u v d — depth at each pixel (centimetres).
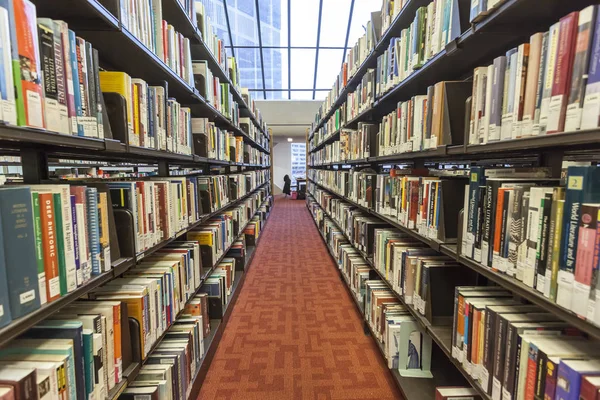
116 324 104
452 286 144
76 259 87
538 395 77
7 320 64
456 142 131
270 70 960
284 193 1280
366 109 252
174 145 170
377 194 230
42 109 75
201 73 234
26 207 69
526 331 85
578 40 68
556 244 72
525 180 98
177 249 181
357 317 255
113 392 100
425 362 167
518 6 91
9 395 61
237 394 170
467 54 134
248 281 340
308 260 414
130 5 125
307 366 193
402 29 189
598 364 69
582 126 67
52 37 78
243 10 814
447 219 136
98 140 97
